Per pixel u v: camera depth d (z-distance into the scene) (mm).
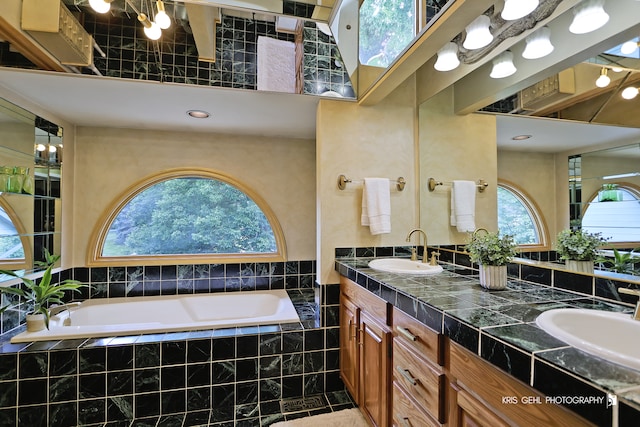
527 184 1477
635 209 1020
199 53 1934
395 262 2070
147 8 1816
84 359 1777
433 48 1475
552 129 1348
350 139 2193
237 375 1965
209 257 2875
